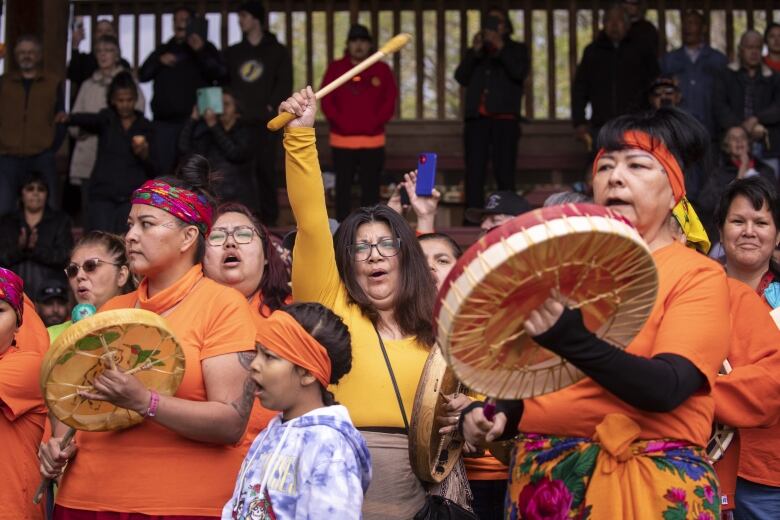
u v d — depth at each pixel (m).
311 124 9.20
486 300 5.89
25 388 9.83
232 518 7.71
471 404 7.07
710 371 6.47
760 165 24.61
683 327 6.51
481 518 10.23
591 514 6.52
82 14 32.31
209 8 32.53
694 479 6.53
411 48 33.06
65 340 7.87
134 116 23.97
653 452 6.54
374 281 9.41
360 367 9.12
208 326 8.76
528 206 15.93
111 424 8.50
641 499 6.45
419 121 32.34
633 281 6.16
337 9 33.12
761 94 25.80
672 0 32.97
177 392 8.58
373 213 9.62
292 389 7.82
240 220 11.06
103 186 23.64
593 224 5.77
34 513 9.98
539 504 6.76
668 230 7.19
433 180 12.98
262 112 26.02
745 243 10.82
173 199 8.91
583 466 6.62
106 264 12.03
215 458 8.64
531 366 6.52
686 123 7.05
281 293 11.26
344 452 7.55
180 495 8.48
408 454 8.97
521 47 26.25
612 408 6.61
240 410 8.58
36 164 25.14
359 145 25.27
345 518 7.36
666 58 26.69
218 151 22.66
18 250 20.27
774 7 32.78
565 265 5.91
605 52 26.38
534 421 6.84
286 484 7.55
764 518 9.81
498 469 10.23
